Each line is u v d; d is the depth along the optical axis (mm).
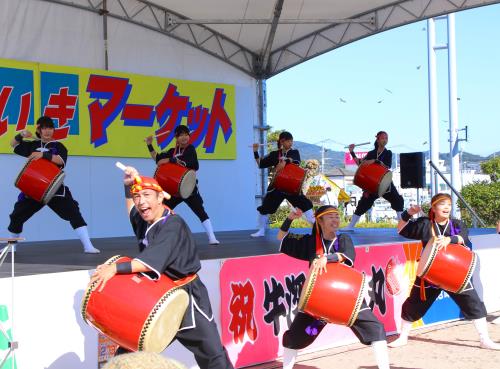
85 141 9094
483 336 5426
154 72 9836
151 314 2924
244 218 10719
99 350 4023
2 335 3596
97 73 9227
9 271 4809
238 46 10633
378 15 9750
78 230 6574
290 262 5238
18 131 8508
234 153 10578
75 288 3930
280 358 5121
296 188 7891
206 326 3287
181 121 10016
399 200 8781
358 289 3766
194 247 3285
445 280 4664
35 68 8688
